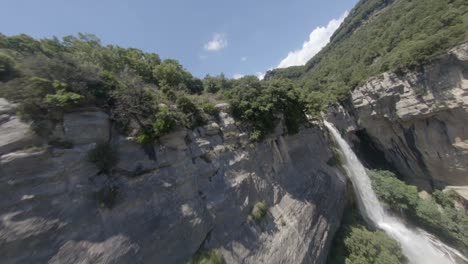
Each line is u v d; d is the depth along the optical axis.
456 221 28.25
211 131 17.62
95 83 11.37
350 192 28.23
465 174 31.56
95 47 21.97
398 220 28.83
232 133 19.09
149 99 13.20
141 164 11.95
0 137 7.96
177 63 34.19
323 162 28.61
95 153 10.32
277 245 15.79
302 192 21.44
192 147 15.56
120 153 11.35
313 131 31.16
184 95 17.27
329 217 21.58
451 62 28.55
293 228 17.72
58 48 17.73
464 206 31.11
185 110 16.28
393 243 20.19
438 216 26.56
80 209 9.09
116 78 13.20
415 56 32.25
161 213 11.53
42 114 9.19
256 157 20.17
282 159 23.06
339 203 24.23
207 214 13.77
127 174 11.23
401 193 29.28
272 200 18.84
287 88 25.78
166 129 13.21
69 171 9.29
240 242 14.28
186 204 12.87
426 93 31.72
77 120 10.16
